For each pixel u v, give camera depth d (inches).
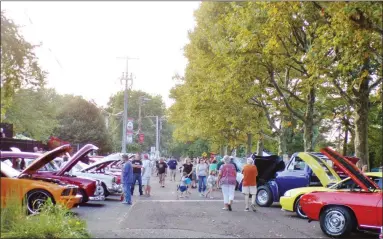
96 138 2237.9
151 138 3602.4
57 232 346.0
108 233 375.9
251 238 376.5
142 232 385.1
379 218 378.0
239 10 783.7
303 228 444.1
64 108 2235.5
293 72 1042.1
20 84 407.8
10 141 691.4
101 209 568.7
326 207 406.6
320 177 531.5
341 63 559.5
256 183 648.4
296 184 617.6
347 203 394.9
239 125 1280.8
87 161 821.9
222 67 920.3
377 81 735.1
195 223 454.9
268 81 925.8
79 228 364.8
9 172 483.5
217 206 626.8
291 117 1174.3
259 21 733.9
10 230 340.5
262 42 758.5
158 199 730.8
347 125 1222.9
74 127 2201.0
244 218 503.8
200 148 2758.4
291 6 560.7
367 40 483.8
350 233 415.2
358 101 739.4
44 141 1656.0
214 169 828.0
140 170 791.1
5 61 379.2
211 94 1169.4
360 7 430.0
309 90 834.2
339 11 452.1
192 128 1843.0
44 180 491.5
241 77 848.9
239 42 758.5
